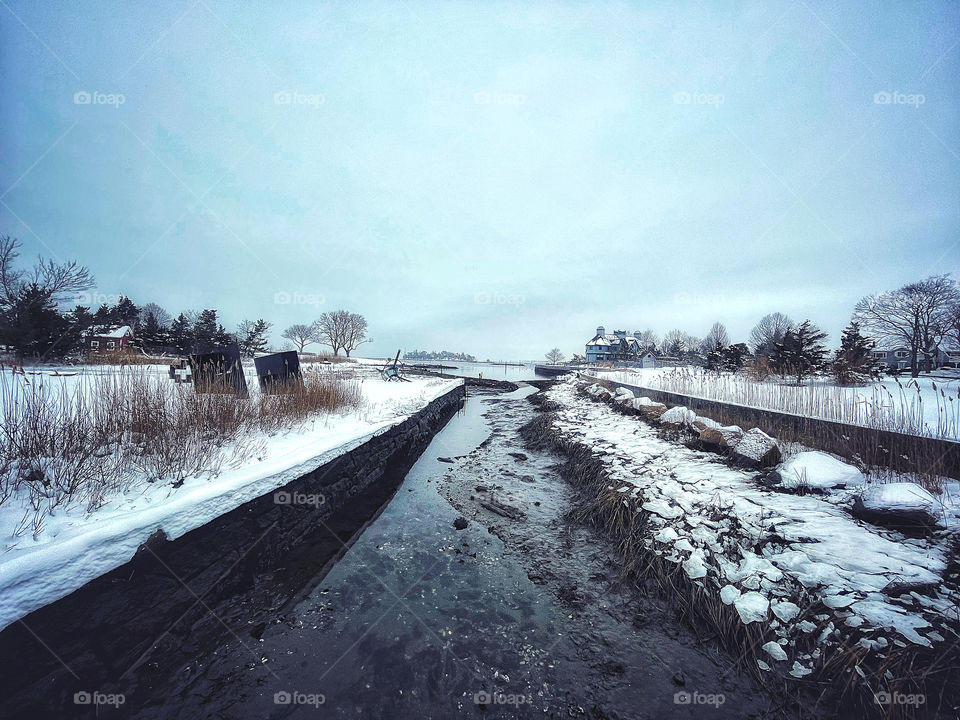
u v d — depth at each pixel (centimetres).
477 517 565
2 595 192
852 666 247
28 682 198
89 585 229
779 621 288
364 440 629
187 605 293
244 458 435
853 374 1134
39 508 274
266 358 845
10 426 317
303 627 331
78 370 829
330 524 514
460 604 367
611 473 595
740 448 580
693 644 308
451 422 1434
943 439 454
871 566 306
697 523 411
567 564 437
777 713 246
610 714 254
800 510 409
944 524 346
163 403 460
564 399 1641
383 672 287
